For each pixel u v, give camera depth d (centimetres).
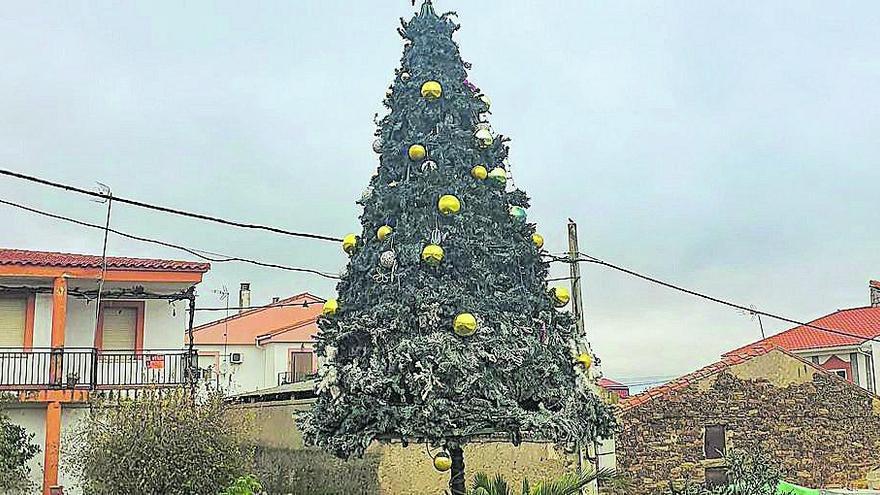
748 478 754
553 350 727
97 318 1858
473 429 661
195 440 1249
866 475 1501
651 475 1378
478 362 670
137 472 1216
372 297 720
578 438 711
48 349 1722
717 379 1466
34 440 1655
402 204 726
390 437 687
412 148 750
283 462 1344
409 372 666
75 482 1631
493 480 756
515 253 736
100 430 1295
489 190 750
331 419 698
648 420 1405
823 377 1530
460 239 706
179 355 1822
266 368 3033
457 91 773
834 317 3047
